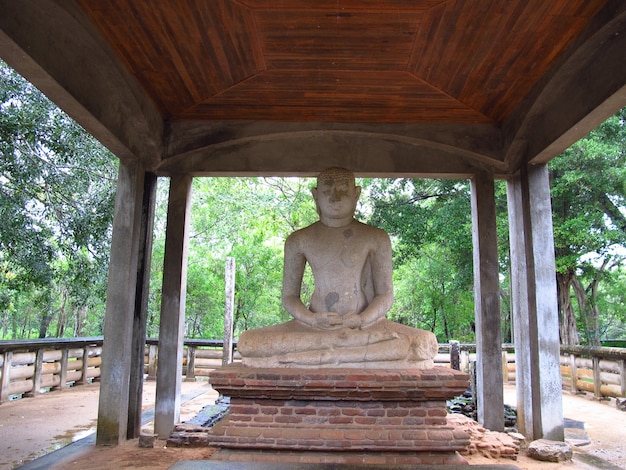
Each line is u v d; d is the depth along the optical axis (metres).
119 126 6.54
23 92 8.70
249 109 7.23
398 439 4.62
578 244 13.48
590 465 5.99
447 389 4.70
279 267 19.64
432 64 6.21
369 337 5.10
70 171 10.05
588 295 17.41
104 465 5.68
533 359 6.90
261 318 20.38
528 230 7.11
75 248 10.17
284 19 5.38
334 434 4.65
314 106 7.13
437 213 14.10
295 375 4.72
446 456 4.60
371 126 7.52
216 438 4.69
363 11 5.25
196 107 7.19
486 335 7.30
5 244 8.77
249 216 18.03
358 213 16.36
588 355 11.18
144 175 7.46
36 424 7.81
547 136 6.55
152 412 8.91
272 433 4.68
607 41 5.23
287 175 7.80
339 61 6.18
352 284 5.60
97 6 5.10
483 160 7.61
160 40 5.69
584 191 13.66
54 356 10.96
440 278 18.98
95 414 8.60
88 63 5.71
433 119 7.48
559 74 5.87
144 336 7.25
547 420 6.69
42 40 4.77
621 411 9.46
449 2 5.08
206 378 13.77
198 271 19.06
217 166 7.61
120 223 7.07
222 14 5.29
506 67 6.16
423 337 5.15
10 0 4.24
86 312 20.36
